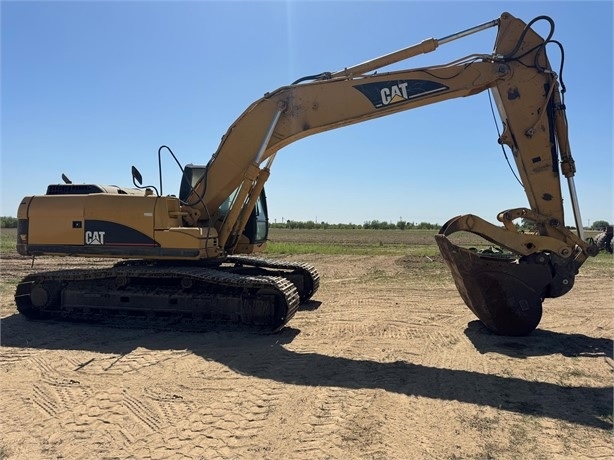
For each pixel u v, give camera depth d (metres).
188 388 5.16
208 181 8.27
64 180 8.77
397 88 7.51
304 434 4.10
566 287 7.11
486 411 4.57
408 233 59.72
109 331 7.66
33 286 8.56
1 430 4.20
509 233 7.16
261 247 10.10
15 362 6.08
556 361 6.09
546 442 3.96
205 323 8.07
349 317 8.70
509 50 7.37
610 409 4.62
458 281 7.61
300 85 7.81
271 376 5.54
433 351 6.56
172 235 7.73
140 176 7.84
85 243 8.04
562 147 7.26
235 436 4.07
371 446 3.88
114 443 3.96
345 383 5.32
